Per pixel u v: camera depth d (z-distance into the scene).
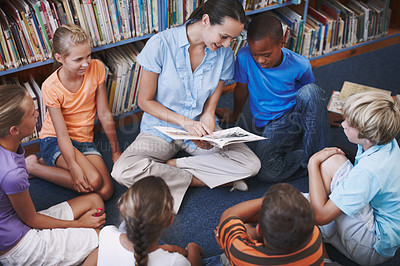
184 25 1.88
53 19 2.06
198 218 2.00
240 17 1.69
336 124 2.53
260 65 2.04
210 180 2.07
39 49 2.12
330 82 2.92
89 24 2.16
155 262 1.26
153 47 1.88
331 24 2.88
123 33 2.29
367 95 1.45
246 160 2.04
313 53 2.94
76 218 1.86
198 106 2.07
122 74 2.36
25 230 1.58
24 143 2.29
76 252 1.65
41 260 1.58
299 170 2.23
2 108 1.41
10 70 2.09
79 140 2.12
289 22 2.71
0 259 1.57
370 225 1.59
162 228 1.20
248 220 1.58
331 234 1.77
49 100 1.97
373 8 3.04
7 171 1.46
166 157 2.12
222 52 1.98
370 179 1.46
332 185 1.63
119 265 1.29
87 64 1.92
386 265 1.80
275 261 1.18
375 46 3.25
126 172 1.93
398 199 1.53
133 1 2.20
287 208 1.11
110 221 1.97
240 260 1.24
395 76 2.96
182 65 1.92
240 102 2.44
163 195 1.19
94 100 2.13
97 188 1.99
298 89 2.25
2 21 1.99
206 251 1.85
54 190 2.15
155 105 2.02
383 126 1.40
